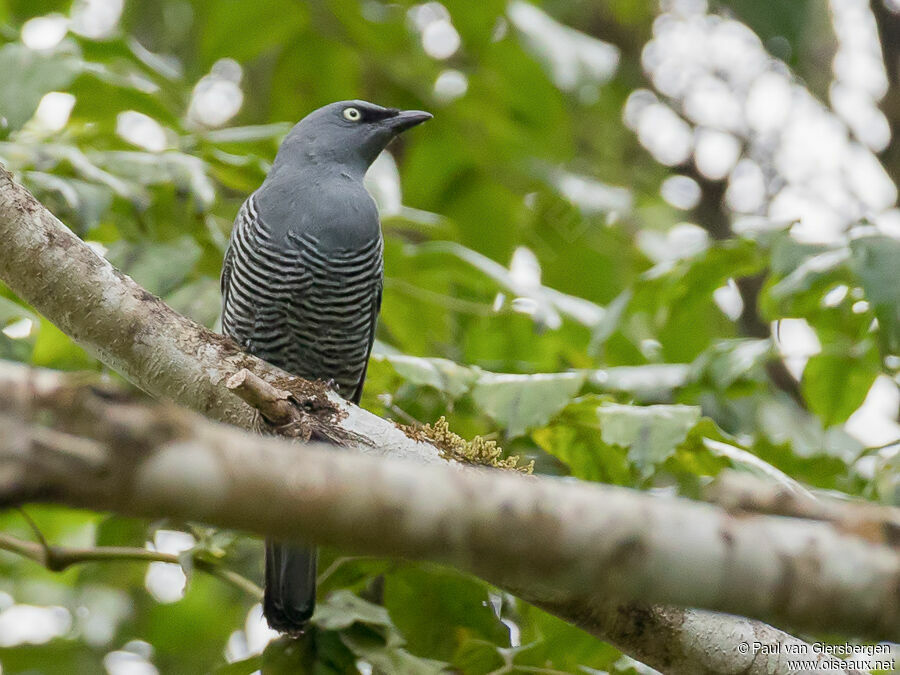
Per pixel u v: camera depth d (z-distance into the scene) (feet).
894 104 53.83
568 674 30.71
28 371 12.87
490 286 41.93
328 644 31.09
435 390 34.96
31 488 12.00
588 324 40.47
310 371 37.88
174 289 36.06
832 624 13.44
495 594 33.24
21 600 45.44
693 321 44.21
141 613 45.98
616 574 13.29
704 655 24.57
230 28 49.47
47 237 25.85
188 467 12.30
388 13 51.08
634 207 55.57
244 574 37.14
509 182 51.96
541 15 49.78
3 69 35.91
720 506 14.55
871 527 13.74
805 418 44.04
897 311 30.96
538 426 30.60
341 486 12.76
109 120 40.96
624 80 61.26
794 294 34.76
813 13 54.19
